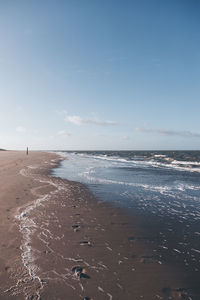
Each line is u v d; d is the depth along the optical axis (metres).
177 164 31.50
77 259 4.53
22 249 4.83
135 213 8.01
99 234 5.95
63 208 8.27
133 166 28.17
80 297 3.39
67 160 40.19
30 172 18.53
